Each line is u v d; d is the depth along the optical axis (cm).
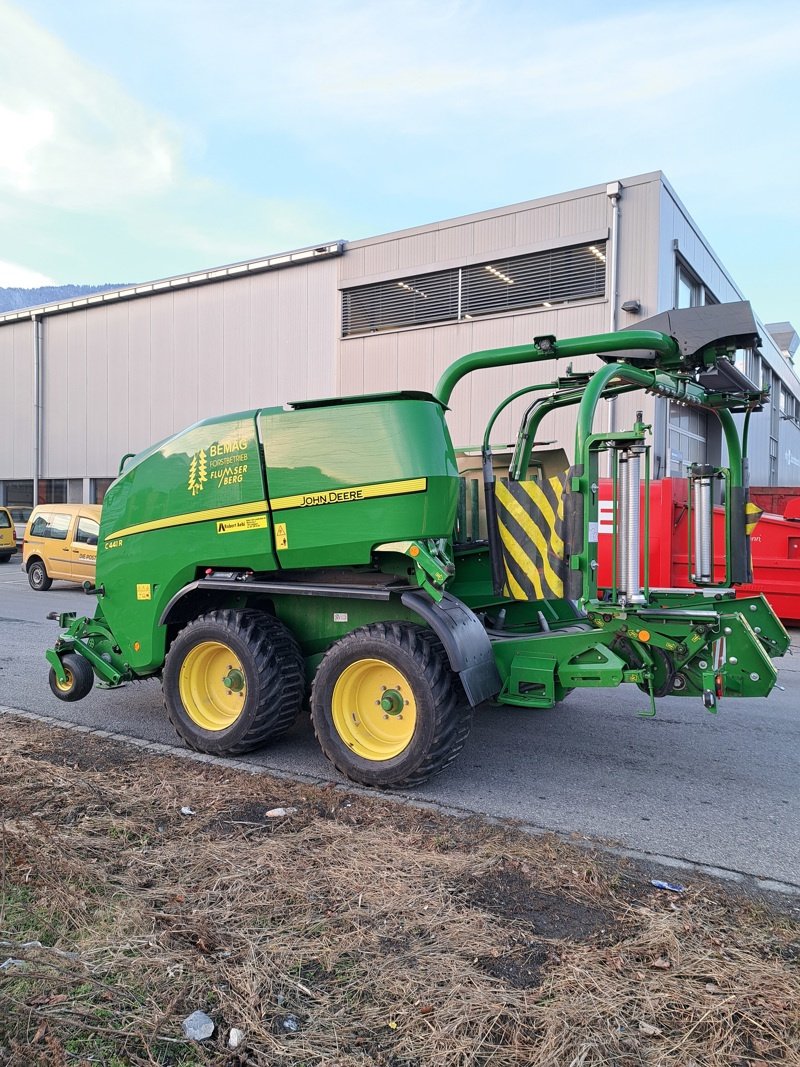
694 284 1720
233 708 508
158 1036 220
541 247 1569
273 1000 238
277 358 2019
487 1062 212
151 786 433
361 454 450
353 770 441
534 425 561
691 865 348
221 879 317
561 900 308
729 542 532
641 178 1448
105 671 575
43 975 241
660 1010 235
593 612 423
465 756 512
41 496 2597
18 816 379
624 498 415
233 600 544
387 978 249
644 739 557
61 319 2508
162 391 2267
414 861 338
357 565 469
